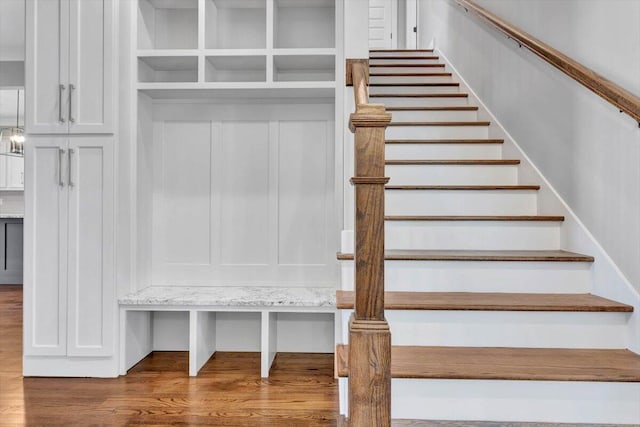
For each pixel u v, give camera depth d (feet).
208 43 9.77
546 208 8.29
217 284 10.40
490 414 5.24
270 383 8.30
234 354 10.09
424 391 5.27
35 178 8.62
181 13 10.40
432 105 12.92
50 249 8.60
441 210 8.65
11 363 9.30
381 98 12.86
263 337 8.68
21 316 13.16
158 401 7.45
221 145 10.41
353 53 8.63
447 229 7.87
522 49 9.39
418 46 21.33
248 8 10.52
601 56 6.54
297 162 10.40
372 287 4.16
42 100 8.61
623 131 6.09
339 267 10.25
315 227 10.37
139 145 9.51
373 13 22.20
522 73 9.38
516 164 9.45
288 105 10.37
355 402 4.10
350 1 8.62
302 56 9.39
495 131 10.74
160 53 9.25
